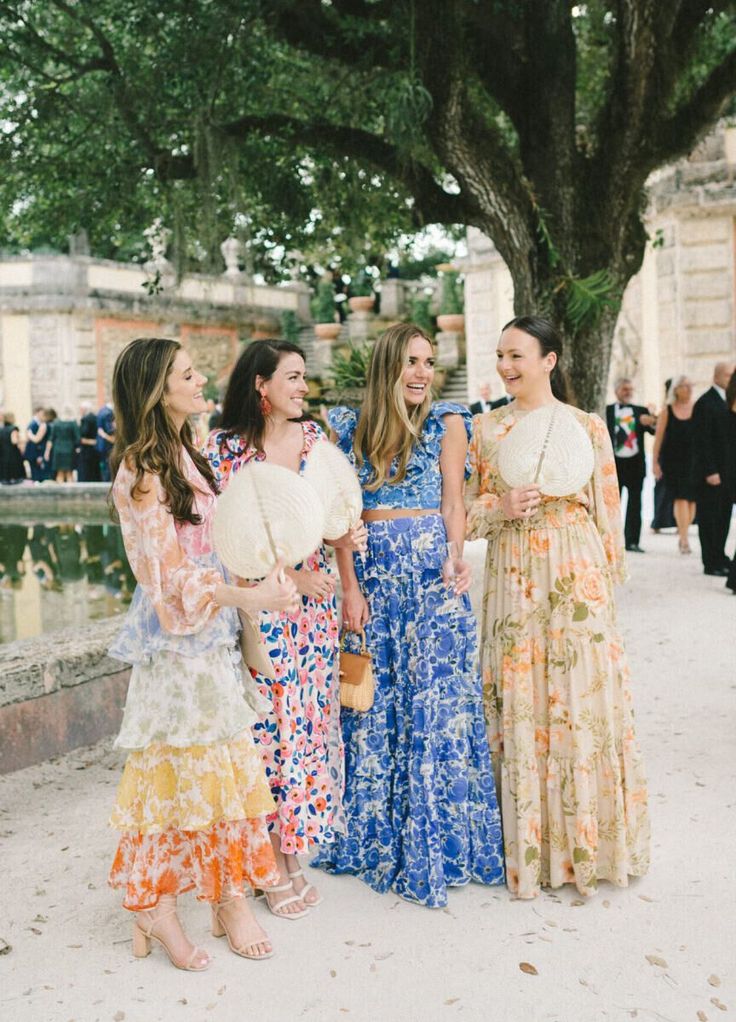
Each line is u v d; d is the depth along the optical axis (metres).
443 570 3.17
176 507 2.74
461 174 7.32
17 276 24.75
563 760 3.14
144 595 2.81
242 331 29.25
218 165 7.96
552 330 3.32
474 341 21.95
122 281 26.03
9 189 9.50
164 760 2.79
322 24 7.45
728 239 17.22
